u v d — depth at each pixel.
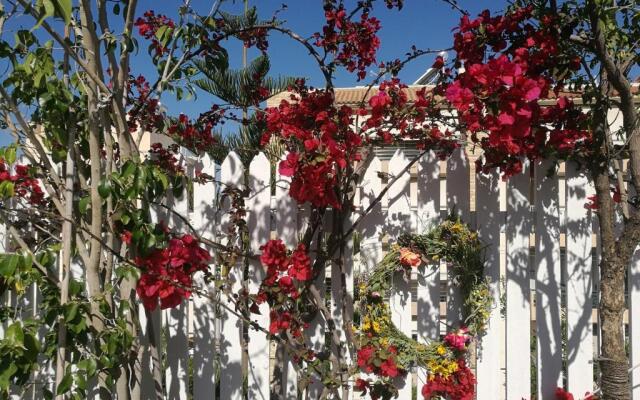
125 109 2.26
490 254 2.71
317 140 2.21
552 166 2.57
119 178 2.03
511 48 2.30
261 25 2.56
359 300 2.75
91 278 2.18
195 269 2.33
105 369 2.14
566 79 2.28
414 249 2.67
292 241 2.80
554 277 2.67
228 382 2.84
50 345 2.23
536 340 2.70
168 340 2.92
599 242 2.71
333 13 2.48
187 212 2.87
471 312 2.64
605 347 2.28
